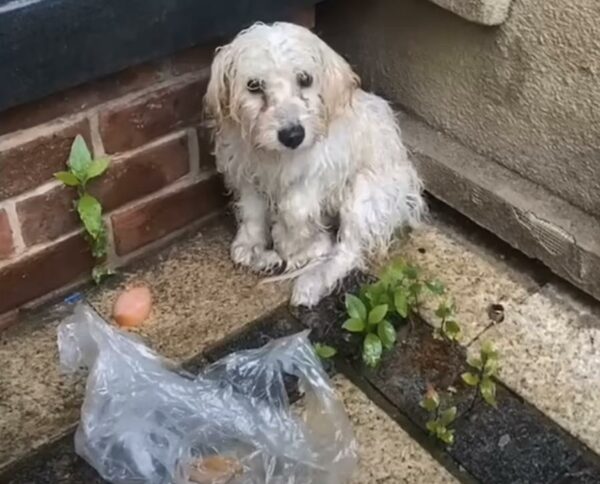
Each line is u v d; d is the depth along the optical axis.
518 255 1.15
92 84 1.00
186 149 1.13
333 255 1.13
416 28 1.16
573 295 1.09
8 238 1.03
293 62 0.96
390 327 1.02
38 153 1.00
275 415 0.94
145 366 0.96
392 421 0.96
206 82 1.10
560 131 1.06
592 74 0.99
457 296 1.09
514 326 1.06
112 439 0.91
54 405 0.98
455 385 0.99
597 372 1.00
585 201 1.07
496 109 1.12
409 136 1.21
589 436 0.94
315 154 1.04
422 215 1.20
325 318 1.07
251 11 1.06
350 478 0.91
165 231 1.17
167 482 0.89
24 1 0.87
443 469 0.92
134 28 0.96
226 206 1.20
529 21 1.02
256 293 1.11
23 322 1.07
